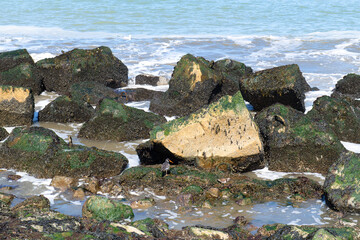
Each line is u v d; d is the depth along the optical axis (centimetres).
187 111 2383
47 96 2703
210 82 2441
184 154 1662
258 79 2302
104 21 5403
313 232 1084
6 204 1295
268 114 1806
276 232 1155
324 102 2028
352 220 1313
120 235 1111
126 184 1543
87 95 2519
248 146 1652
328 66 3378
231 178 1590
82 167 1598
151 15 5816
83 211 1302
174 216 1332
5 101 2120
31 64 2852
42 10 6084
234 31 4909
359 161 1435
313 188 1510
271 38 4466
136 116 2027
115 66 2877
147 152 1712
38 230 1103
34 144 1648
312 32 4844
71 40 4331
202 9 6266
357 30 4953
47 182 1555
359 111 2080
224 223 1293
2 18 5509
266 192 1490
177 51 3891
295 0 7031
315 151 1684
